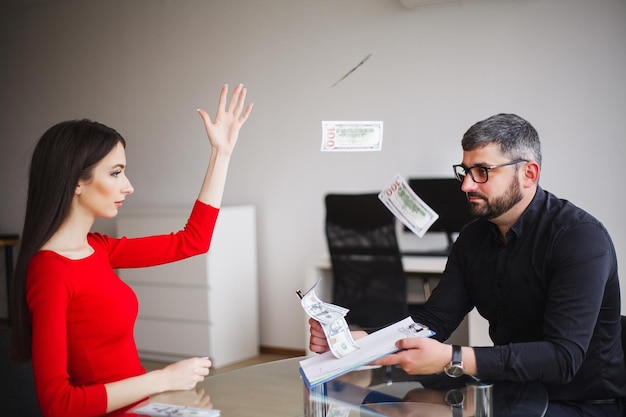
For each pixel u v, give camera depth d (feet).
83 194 5.77
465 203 14.10
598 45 13.58
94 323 5.78
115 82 19.49
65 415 5.17
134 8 19.03
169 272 16.53
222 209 16.19
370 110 15.92
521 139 6.38
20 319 5.54
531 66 14.20
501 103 14.52
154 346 16.88
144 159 19.08
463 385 5.76
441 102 15.11
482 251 6.98
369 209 12.66
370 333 6.64
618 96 13.47
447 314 7.13
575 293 6.04
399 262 12.83
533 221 6.56
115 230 19.17
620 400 6.48
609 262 6.21
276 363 7.02
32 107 21.20
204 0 17.89
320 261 14.64
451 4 14.87
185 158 18.44
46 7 20.63
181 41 18.31
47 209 5.58
